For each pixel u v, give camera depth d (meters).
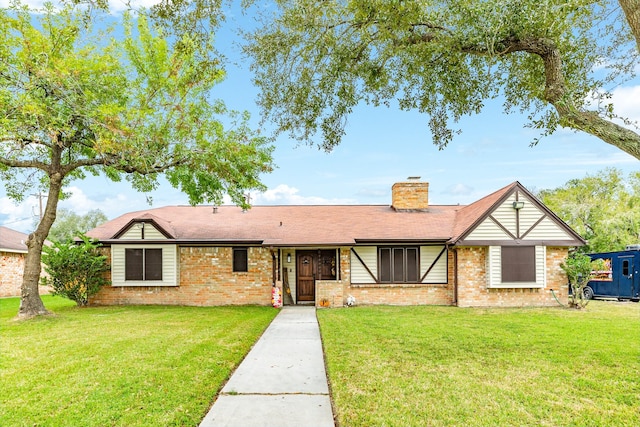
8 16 11.08
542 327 10.23
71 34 11.67
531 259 14.82
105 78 12.35
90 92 11.31
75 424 4.38
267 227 17.06
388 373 6.18
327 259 16.62
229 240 15.62
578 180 30.72
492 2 5.42
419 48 6.23
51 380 5.84
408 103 7.54
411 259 16.09
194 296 15.86
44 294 24.50
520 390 5.48
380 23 5.80
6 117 10.06
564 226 14.87
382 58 6.96
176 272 15.68
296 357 7.39
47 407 4.85
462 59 6.55
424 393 5.33
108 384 5.63
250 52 6.76
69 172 13.59
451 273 15.89
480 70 7.00
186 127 13.06
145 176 14.19
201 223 17.55
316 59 6.81
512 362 6.84
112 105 11.24
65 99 11.05
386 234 16.02
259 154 14.36
